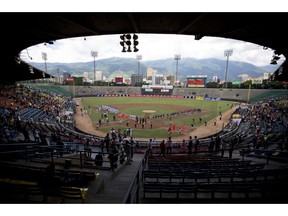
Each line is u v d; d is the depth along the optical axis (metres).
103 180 8.49
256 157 15.83
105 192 7.95
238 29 10.54
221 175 9.52
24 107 34.78
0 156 10.30
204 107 63.66
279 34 10.80
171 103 72.25
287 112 36.59
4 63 18.19
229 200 7.54
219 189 7.62
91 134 31.88
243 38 13.22
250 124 34.09
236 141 20.50
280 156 14.30
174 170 10.77
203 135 32.72
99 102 72.19
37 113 34.78
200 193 8.38
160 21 10.16
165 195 8.23
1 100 34.28
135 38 12.54
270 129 26.61
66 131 27.30
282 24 9.13
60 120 36.25
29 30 11.16
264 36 11.75
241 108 51.53
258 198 7.51
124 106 63.44
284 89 76.38
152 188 7.75
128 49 12.84
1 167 8.17
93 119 43.12
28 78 30.20
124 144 17.59
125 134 29.25
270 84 83.62
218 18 9.31
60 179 8.07
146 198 7.74
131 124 39.19
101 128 35.91
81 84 111.75
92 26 11.16
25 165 9.73
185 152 19.05
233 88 92.88
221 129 36.53
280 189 7.52
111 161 10.64
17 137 16.95
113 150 12.47
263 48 15.38
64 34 12.59
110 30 12.07
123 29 11.80
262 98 71.25
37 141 14.34
